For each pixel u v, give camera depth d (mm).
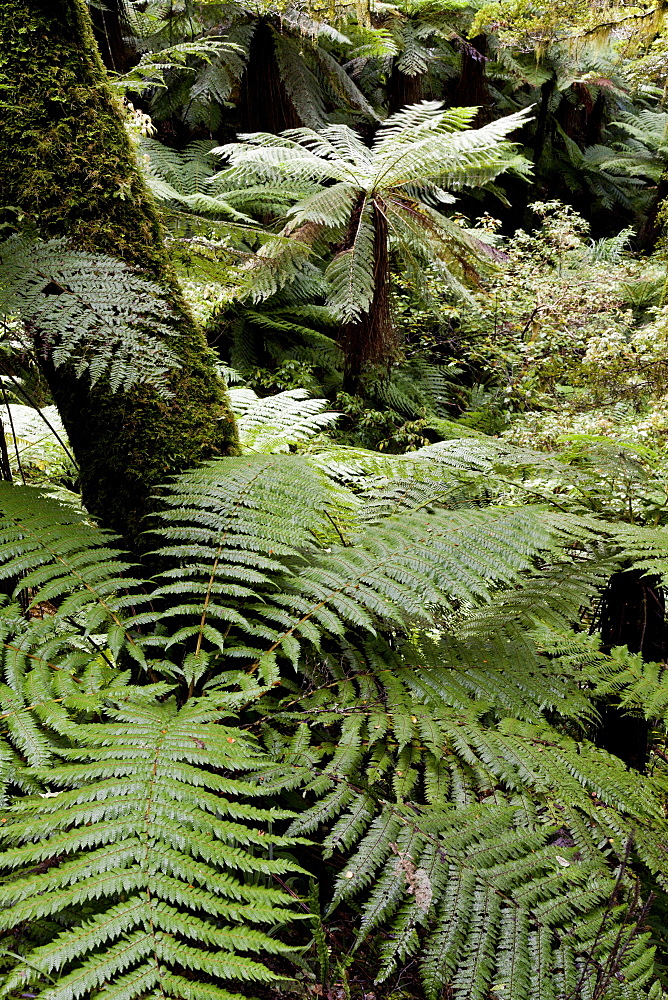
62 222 1459
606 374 4500
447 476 1953
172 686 1210
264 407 3014
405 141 5145
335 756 1224
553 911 1070
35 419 2828
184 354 1627
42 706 1103
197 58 6734
